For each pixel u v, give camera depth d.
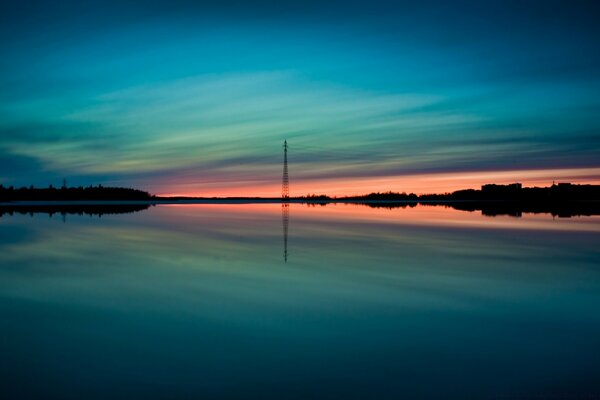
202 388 6.67
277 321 9.73
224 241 24.39
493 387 6.66
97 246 22.59
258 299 11.58
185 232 29.94
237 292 12.37
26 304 11.26
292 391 6.58
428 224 35.91
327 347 8.22
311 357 7.78
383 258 18.05
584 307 10.77
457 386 6.69
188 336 8.84
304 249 20.84
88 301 11.53
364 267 16.03
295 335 8.85
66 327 9.41
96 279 14.26
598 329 9.17
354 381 6.88
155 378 6.99
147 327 9.38
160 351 8.05
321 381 6.89
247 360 7.66
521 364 7.44
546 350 8.05
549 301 11.31
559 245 22.05
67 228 33.38
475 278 14.06
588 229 31.05
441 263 16.80
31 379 6.96
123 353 7.97
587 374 7.04
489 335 8.83
